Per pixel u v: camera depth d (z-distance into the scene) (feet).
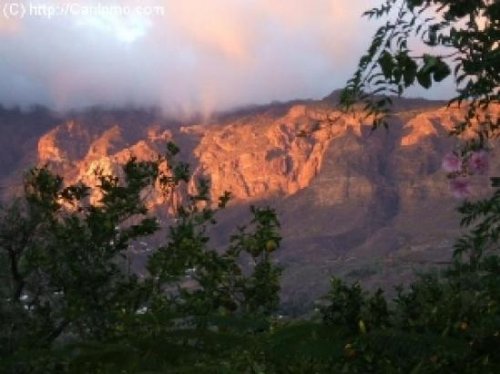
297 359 11.25
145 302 28.55
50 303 28.19
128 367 11.69
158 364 11.93
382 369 10.93
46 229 30.37
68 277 28.73
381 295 12.79
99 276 28.94
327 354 10.95
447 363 11.03
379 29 12.50
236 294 27.73
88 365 12.11
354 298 12.63
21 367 12.81
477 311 12.03
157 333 12.77
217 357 11.93
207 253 29.09
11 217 29.71
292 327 11.89
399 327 11.90
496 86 12.16
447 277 12.62
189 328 12.84
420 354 10.72
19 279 29.43
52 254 29.43
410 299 12.62
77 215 31.63
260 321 13.14
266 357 11.44
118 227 31.14
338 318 12.43
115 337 15.71
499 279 11.94
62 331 26.96
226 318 13.06
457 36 12.10
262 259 28.73
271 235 28.58
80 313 22.04
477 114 13.07
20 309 26.32
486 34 12.01
